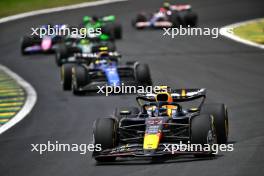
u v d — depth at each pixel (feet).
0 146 174.70
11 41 435.53
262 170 129.80
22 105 242.17
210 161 139.64
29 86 288.10
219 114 154.92
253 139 163.12
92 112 219.00
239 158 141.28
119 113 163.94
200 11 524.11
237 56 336.08
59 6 551.18
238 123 187.21
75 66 256.93
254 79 272.31
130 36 424.87
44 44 384.47
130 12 532.32
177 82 273.75
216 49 361.10
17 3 556.51
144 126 160.25
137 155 140.26
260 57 330.54
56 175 138.92
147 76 250.37
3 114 225.56
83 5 560.20
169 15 449.06
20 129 197.26
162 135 147.43
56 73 319.68
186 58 337.11
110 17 381.81
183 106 221.87
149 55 352.28
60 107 231.91
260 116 196.65
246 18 485.56
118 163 145.18
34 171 144.15
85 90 250.57
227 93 243.19
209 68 304.91
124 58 345.51
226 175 127.44
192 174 129.70
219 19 483.92
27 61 364.99
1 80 311.68
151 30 444.55
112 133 147.43
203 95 164.35
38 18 510.58
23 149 168.76
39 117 215.51
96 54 266.36
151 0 585.22
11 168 148.87
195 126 143.43
